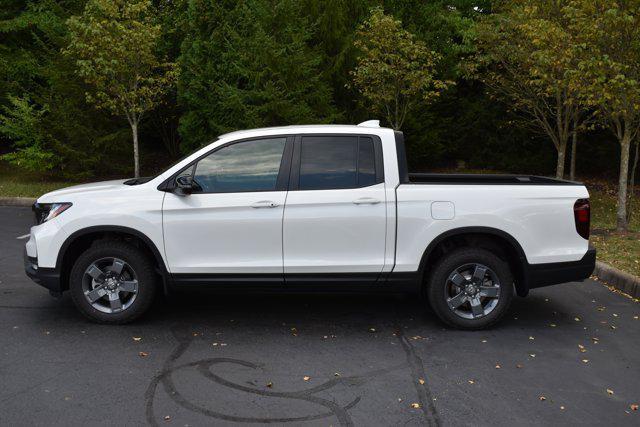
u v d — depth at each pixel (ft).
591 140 59.16
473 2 59.06
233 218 16.80
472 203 16.93
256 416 11.78
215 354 15.15
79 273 17.12
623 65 28.19
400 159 17.24
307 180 17.02
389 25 41.50
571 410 12.27
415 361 14.84
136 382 13.34
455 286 17.28
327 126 17.71
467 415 11.96
